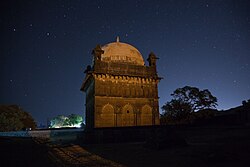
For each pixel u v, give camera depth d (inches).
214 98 1379.2
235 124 1111.0
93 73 1227.2
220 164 366.0
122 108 1246.3
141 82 1326.3
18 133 1513.3
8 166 411.5
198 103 1371.8
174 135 658.8
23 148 716.7
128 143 874.8
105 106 1216.8
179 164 393.1
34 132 1509.6
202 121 1258.0
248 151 436.8
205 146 568.1
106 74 1240.2
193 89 1411.2
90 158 502.6
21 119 2224.4
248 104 1213.7
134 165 404.2
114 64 1302.9
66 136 1438.2
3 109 2126.0
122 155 538.0
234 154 415.5
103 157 512.1
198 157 437.1
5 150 642.2
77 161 465.7
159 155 514.3
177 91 1435.8
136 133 999.0
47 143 973.8
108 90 1245.1
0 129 1878.7
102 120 1189.1
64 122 2886.3
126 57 1387.8
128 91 1283.2
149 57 1427.2
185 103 1389.0
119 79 1279.5
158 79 1350.9
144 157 495.8
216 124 1166.3
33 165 422.6
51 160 480.7
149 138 690.8
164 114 1445.6
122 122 1225.4
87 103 1476.4
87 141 948.6
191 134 907.4
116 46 1437.0
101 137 963.3
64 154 582.2
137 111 1269.7
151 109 1301.7
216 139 708.7
